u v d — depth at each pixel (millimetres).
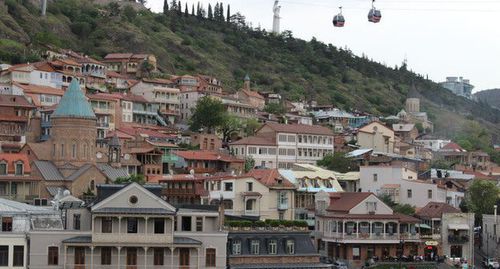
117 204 198625
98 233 197750
